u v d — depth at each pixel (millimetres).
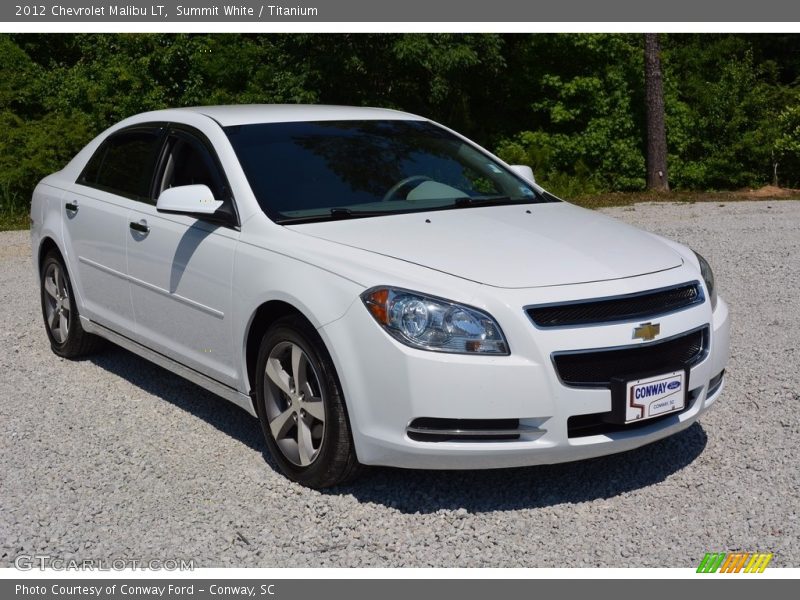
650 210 16281
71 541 3732
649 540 3658
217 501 4074
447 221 4434
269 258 4211
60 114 20391
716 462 4383
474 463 3752
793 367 5750
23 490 4215
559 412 3686
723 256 9828
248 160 4711
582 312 3752
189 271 4711
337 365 3838
